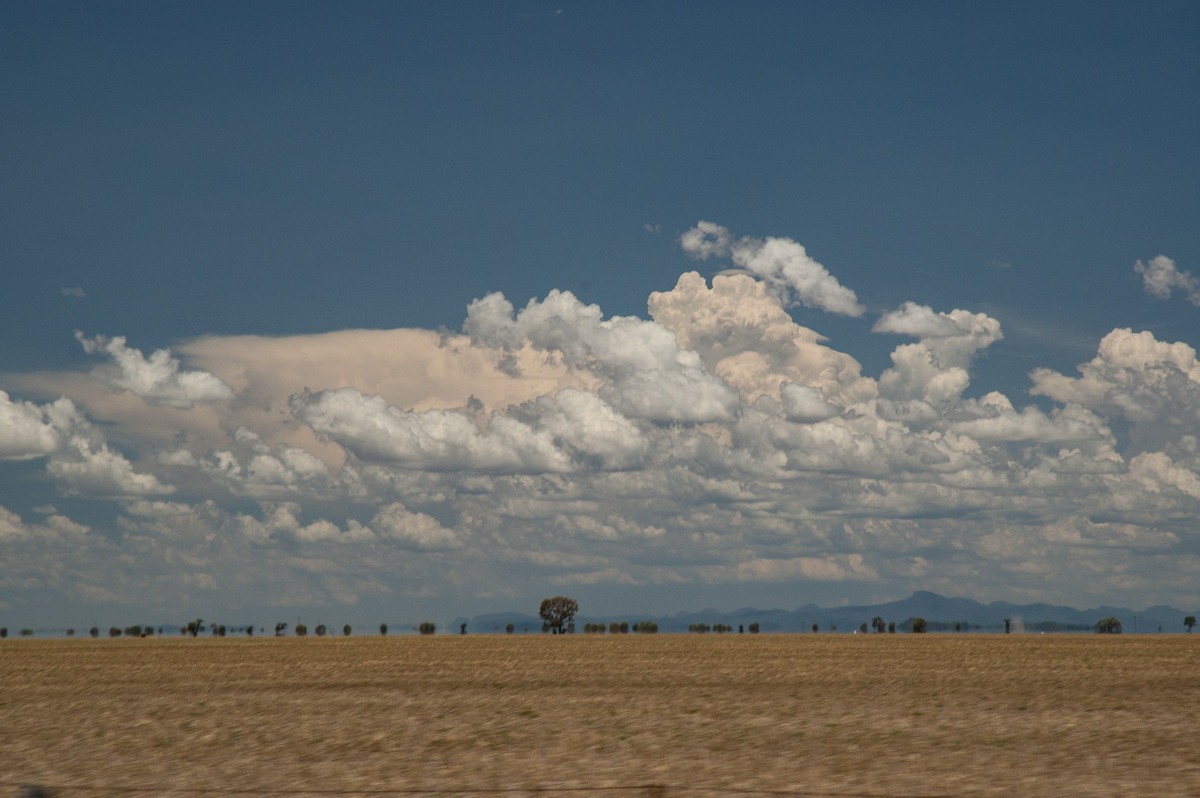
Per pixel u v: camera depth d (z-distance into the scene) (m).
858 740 40.19
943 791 29.75
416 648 153.12
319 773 35.06
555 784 32.03
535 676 81.75
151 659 123.75
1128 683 67.19
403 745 41.25
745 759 36.16
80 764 38.03
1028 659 100.88
